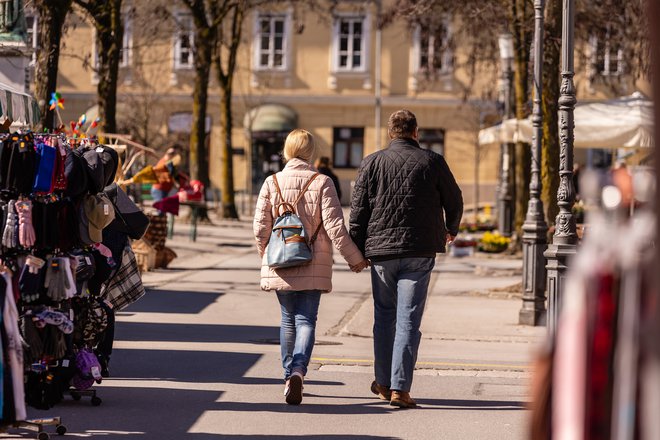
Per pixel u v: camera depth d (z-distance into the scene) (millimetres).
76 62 77062
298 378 12383
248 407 12273
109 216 11750
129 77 76250
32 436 10633
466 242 39031
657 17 2266
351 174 79500
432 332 19844
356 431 11109
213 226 51406
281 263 12422
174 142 74188
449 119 78500
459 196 12438
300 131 13172
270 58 79375
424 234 12211
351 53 79375
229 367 15047
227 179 57719
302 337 12594
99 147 12039
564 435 2572
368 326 20516
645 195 2459
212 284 27484
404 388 12344
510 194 46031
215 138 78938
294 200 12703
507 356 16875
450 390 13719
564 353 2611
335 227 12500
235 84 79125
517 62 36312
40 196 11336
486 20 39719
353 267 12586
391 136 12711
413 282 12227
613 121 27281
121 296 13312
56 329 11180
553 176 28078
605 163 75562
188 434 10836
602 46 42625
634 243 2520
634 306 2482
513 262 36500
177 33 54719
